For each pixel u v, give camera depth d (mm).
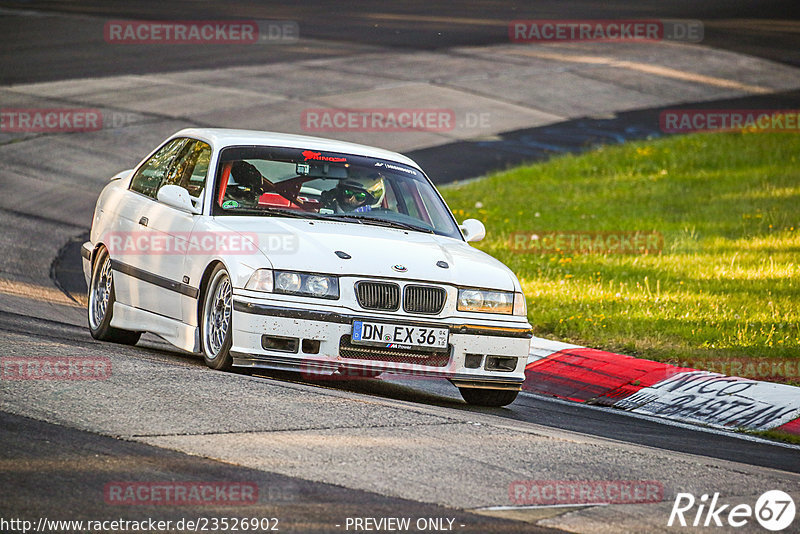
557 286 46812
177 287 28250
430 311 26344
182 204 28141
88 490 16078
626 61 126188
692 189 77062
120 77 99812
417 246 27719
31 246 48938
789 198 72812
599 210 69125
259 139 30453
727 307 42844
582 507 17531
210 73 104812
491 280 27438
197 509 15648
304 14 148875
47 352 26141
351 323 25484
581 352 35781
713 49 136250
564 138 93062
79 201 60750
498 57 123750
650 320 40625
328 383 28562
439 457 19656
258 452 18766
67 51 111125
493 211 67312
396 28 140500
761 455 25266
